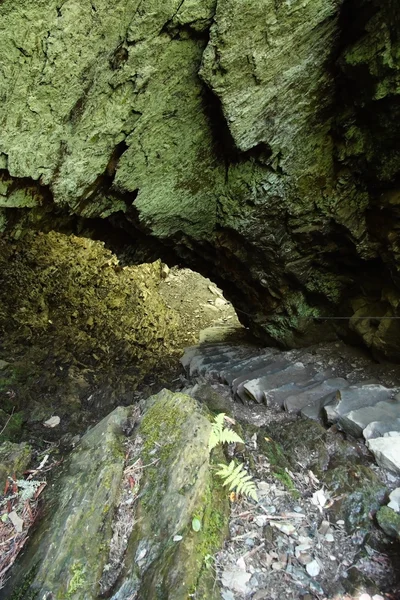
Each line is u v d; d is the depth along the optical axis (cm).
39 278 643
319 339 439
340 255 378
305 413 298
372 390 300
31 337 485
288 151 322
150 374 516
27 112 253
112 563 175
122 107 278
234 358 498
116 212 377
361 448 251
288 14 248
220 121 311
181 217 378
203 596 157
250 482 198
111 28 238
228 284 505
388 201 311
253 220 371
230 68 267
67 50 237
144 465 209
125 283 809
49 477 226
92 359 497
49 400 338
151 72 267
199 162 340
